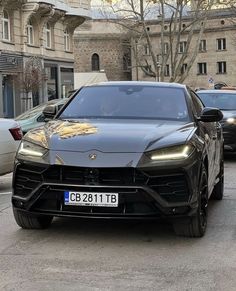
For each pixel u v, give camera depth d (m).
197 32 78.69
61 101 15.20
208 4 41.28
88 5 41.16
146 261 5.38
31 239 6.17
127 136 5.91
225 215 7.44
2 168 9.45
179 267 5.20
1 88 30.92
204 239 6.17
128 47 84.75
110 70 85.31
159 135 5.97
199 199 5.89
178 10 42.94
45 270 5.12
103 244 5.96
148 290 4.59
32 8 32.78
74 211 5.64
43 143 5.96
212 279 4.87
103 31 85.00
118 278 4.89
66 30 40.16
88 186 5.55
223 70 79.75
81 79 49.62
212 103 14.49
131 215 5.57
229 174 11.44
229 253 5.65
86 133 6.06
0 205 8.18
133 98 7.11
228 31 78.44
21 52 32.81
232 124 13.29
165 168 5.58
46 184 5.67
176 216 5.65
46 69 36.06
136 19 42.12
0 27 30.39
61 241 6.08
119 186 5.51
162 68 40.78
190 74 81.94
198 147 6.00
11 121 9.81
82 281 4.82
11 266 5.25
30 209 5.83
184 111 6.88
